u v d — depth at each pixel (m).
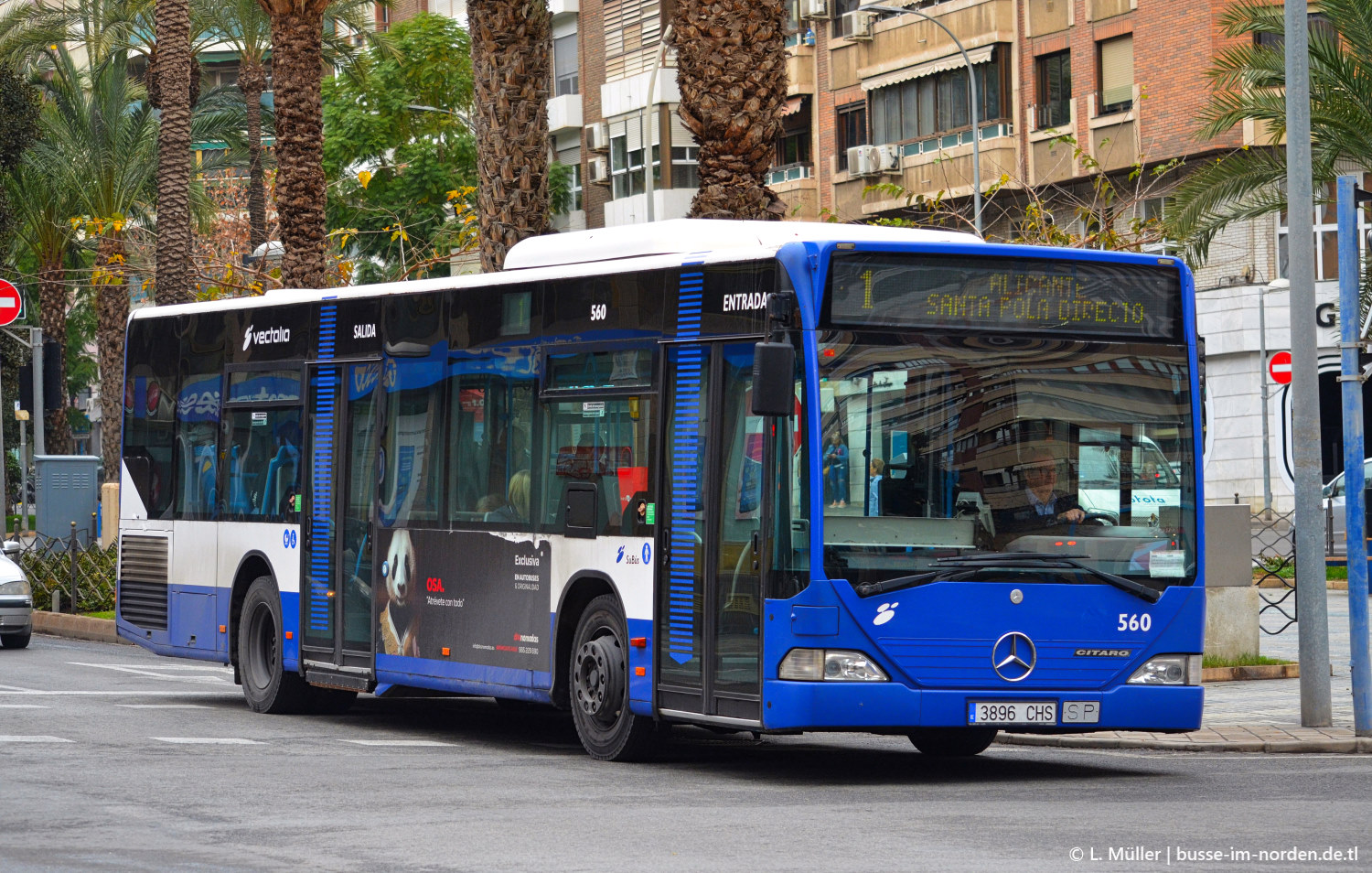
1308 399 15.78
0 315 36.06
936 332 12.73
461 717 18.28
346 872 8.77
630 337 13.98
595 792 12.03
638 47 58.19
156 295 37.00
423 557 16.05
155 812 10.83
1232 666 20.36
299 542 17.73
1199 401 13.36
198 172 56.97
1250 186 32.25
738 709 12.66
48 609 31.44
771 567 12.45
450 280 16.03
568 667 14.53
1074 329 13.04
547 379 14.80
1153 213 38.62
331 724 17.23
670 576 13.41
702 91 20.22
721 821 10.66
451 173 56.16
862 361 12.54
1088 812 11.13
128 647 27.42
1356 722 15.25
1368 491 16.89
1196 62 42.97
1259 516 40.75
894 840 9.89
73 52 94.19
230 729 16.30
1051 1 46.81
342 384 17.36
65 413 61.53
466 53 57.16
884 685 12.38
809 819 10.75
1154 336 13.27
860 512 12.45
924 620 12.47
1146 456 13.16
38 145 54.09
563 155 62.34
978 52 48.38
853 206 52.41
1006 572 12.68
